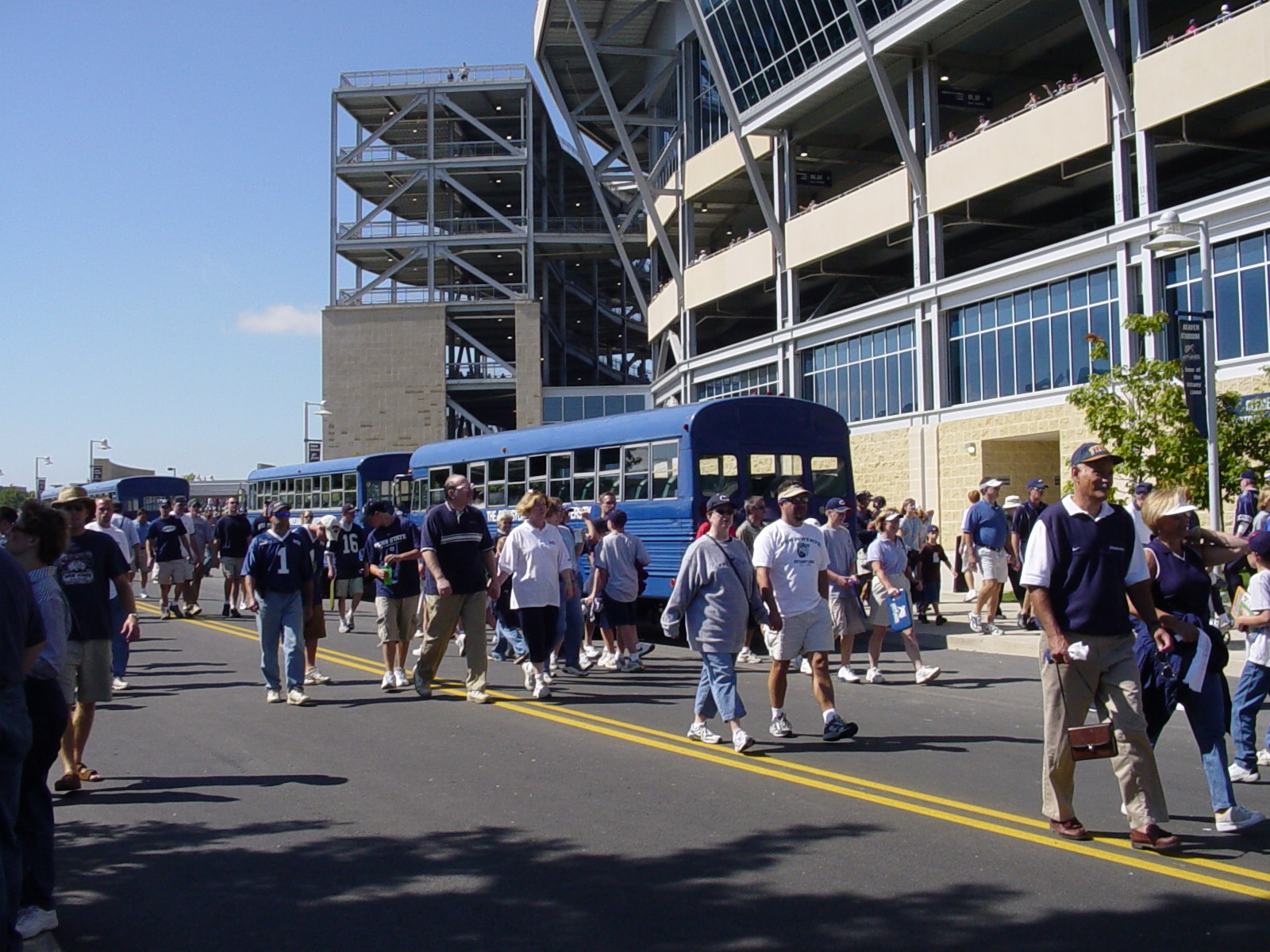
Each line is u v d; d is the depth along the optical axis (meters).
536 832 6.75
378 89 65.12
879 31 32.47
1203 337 15.83
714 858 6.20
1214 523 15.55
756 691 12.45
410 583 12.34
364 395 64.69
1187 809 7.09
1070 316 28.45
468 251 66.06
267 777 8.32
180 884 5.95
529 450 21.41
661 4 47.00
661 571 17.73
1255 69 23.28
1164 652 6.29
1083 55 33.62
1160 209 33.19
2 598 4.82
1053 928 5.08
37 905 5.26
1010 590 23.89
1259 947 4.84
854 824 6.80
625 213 63.16
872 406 35.56
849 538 12.86
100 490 45.12
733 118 39.66
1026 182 30.61
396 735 9.80
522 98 65.69
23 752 4.89
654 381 54.50
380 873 6.05
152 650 16.41
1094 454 6.16
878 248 37.66
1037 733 9.71
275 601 11.65
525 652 11.93
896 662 14.81
